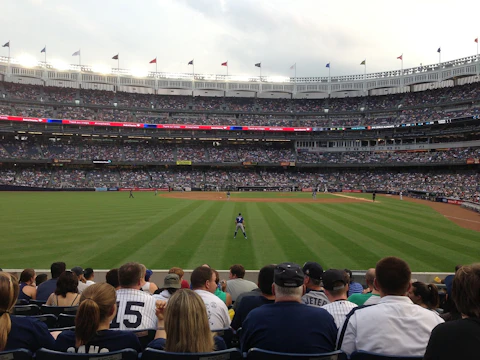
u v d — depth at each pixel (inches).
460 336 105.9
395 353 147.2
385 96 3430.1
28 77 3105.3
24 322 162.6
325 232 921.5
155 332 185.6
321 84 3513.8
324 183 3277.6
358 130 3287.4
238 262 627.2
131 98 3454.7
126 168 3275.1
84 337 143.3
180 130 3363.7
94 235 856.3
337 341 161.3
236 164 3255.4
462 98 2920.8
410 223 1116.5
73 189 2787.9
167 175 3282.5
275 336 147.3
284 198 2233.0
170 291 241.4
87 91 3329.2
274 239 824.3
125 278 221.0
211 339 143.5
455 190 2427.4
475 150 2691.9
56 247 724.7
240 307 216.1
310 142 3501.5
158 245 750.5
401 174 3073.3
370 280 294.7
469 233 944.3
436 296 234.4
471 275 112.6
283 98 3705.7
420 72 3117.6
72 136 3213.6
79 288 330.0
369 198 2285.9
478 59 2792.8
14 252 681.0
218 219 1163.3
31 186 2682.1
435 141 3004.4
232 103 3649.1
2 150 2827.3
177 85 3457.2
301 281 159.2
